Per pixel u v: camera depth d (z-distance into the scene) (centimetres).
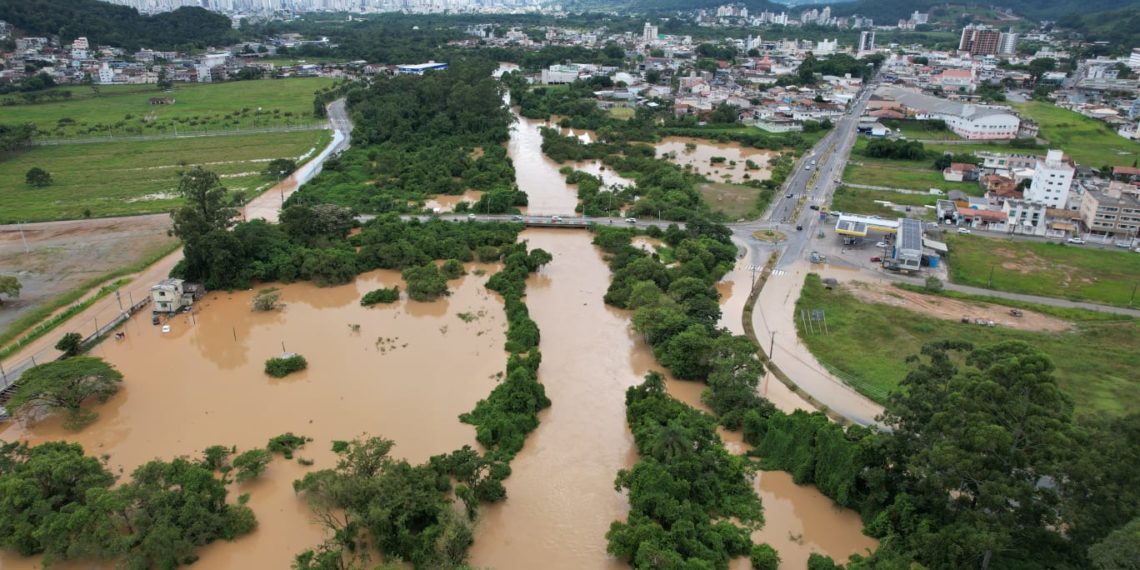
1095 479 6194
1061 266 16000
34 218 18288
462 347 12188
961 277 15238
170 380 11094
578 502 8462
